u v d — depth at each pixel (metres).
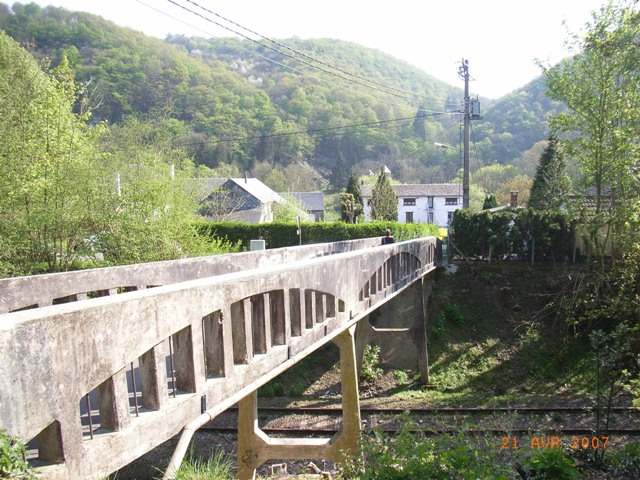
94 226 12.20
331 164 71.50
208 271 9.58
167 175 14.62
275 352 5.43
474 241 21.11
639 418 11.49
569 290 17.19
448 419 11.80
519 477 5.64
